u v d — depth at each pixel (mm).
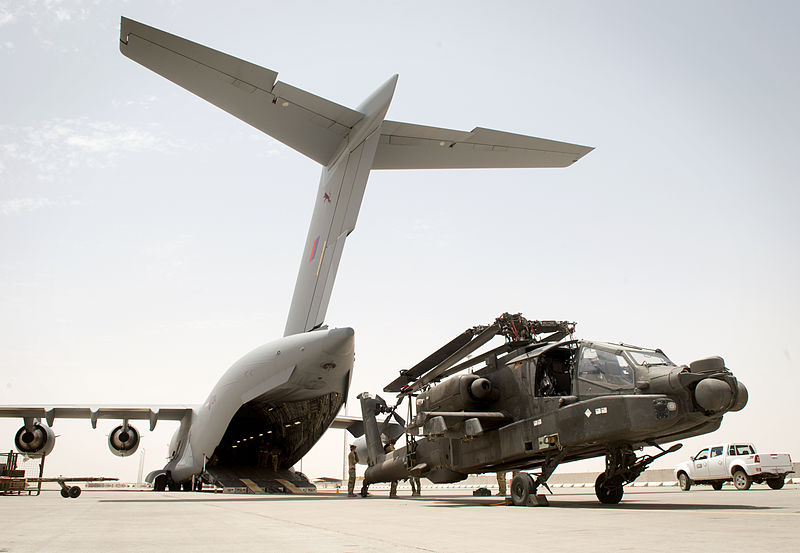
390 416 14133
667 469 26172
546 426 8875
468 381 9984
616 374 8375
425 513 7176
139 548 3623
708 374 7590
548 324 10242
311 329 16047
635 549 3293
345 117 13242
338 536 4309
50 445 21516
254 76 11406
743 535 4000
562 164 14219
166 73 11227
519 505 8828
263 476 23125
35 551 3479
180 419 25391
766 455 15586
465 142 13703
